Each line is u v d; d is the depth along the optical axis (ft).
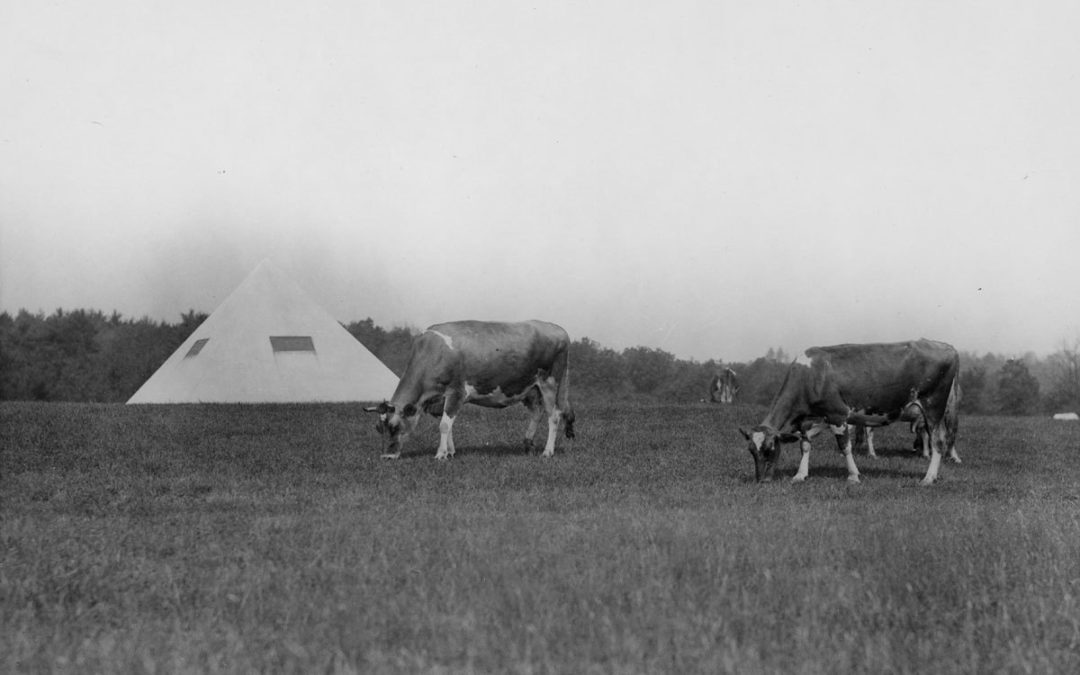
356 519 38.04
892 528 34.96
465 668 19.60
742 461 64.64
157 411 89.30
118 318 302.66
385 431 62.08
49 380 283.59
